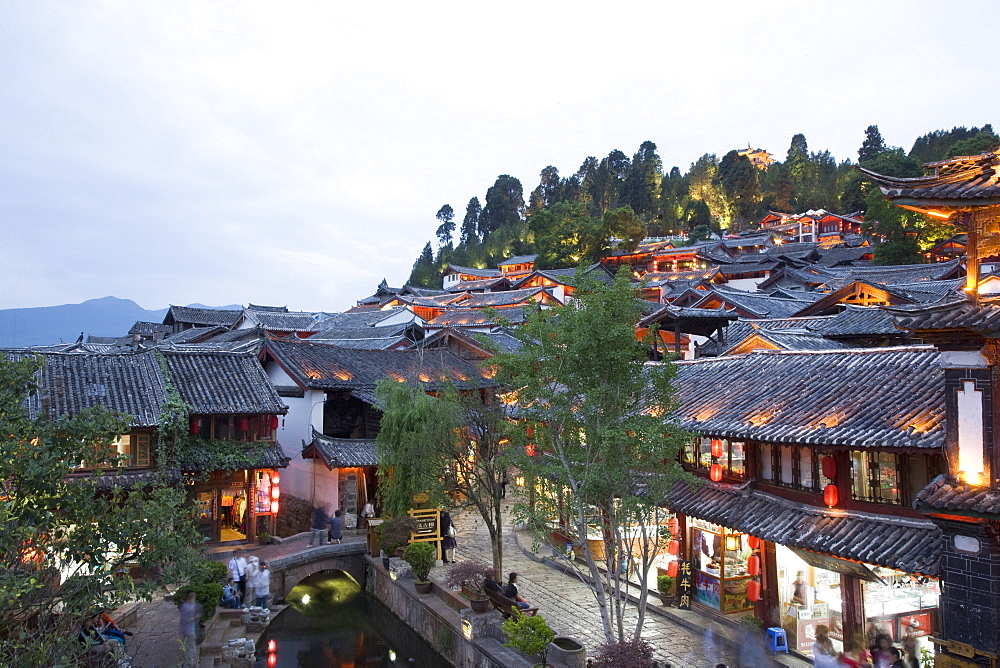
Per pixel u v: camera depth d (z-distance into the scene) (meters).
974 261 11.98
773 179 130.25
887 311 12.56
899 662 13.78
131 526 11.65
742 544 19.33
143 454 24.28
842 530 14.52
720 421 17.61
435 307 77.44
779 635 16.77
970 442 11.78
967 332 11.65
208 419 27.03
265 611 21.56
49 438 11.41
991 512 10.77
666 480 13.84
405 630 22.89
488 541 29.44
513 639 16.00
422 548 23.17
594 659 15.39
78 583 11.01
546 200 154.12
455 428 23.48
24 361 12.07
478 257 139.62
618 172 147.75
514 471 30.41
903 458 14.24
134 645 18.70
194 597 18.58
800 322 29.58
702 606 19.75
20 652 9.95
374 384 34.06
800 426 15.59
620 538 14.62
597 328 14.22
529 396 14.96
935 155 109.56
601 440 14.11
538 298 71.06
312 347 36.19
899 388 15.55
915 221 67.88
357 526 30.52
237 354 30.59
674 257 90.75
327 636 23.22
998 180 11.48
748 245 97.31
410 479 24.84
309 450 30.36
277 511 28.09
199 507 13.63
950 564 11.85
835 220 101.50
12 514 10.63
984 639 11.27
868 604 15.38
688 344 35.81
